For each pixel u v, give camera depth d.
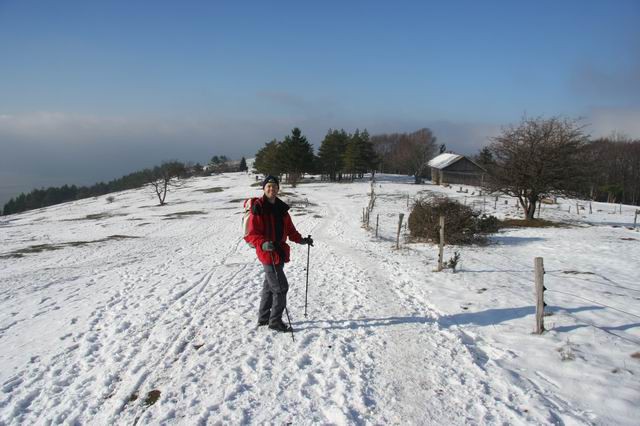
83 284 10.20
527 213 25.03
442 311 7.08
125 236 25.92
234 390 4.18
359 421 3.66
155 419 3.70
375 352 5.18
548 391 4.22
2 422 3.77
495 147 25.11
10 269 14.67
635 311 7.15
